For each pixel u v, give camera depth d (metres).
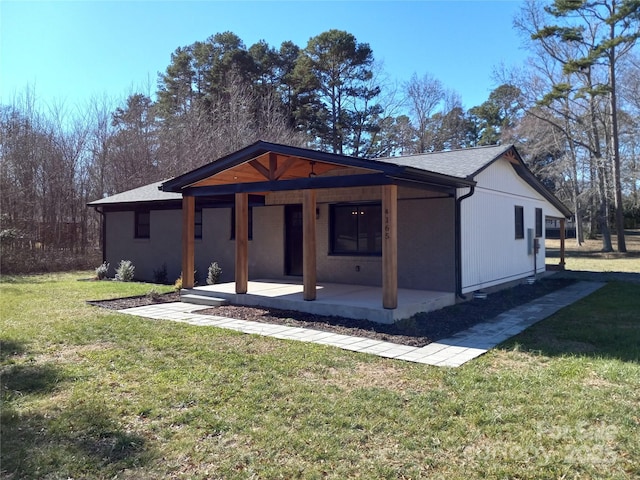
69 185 22.48
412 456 3.37
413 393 4.59
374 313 7.95
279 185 9.15
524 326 7.90
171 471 3.21
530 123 31.36
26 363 5.71
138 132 27.39
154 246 15.88
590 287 13.44
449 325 7.88
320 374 5.22
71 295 11.60
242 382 4.94
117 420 4.01
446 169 10.39
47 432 3.79
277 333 7.30
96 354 6.05
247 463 3.30
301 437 3.66
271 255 13.12
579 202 33.09
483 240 11.52
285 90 36.94
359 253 11.43
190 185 10.73
